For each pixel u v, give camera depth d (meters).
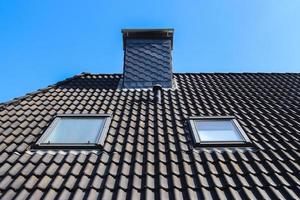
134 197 3.58
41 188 3.77
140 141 4.98
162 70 8.48
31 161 4.40
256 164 4.35
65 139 5.04
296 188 3.81
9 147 4.82
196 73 9.41
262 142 5.02
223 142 4.88
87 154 4.60
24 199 3.57
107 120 5.67
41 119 5.90
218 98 7.27
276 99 7.23
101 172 4.11
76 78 8.65
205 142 4.87
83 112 6.23
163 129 5.45
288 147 4.89
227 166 4.33
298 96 7.39
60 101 6.87
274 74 9.37
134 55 8.90
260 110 6.54
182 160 4.41
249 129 5.54
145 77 8.24
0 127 5.59
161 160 4.41
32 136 5.18
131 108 6.43
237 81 8.71
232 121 5.78
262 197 3.60
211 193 3.72
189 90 7.85
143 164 4.33
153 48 9.13
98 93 7.43
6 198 3.58
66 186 3.78
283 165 4.35
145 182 3.86
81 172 4.12
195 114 6.18
